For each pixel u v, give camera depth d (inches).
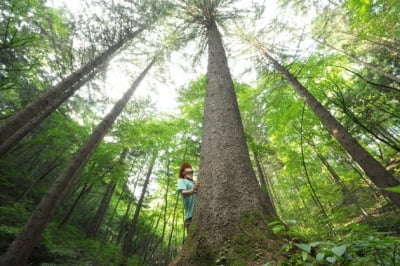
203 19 382.0
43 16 370.0
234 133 138.6
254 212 93.1
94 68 350.3
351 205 526.9
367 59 417.7
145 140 502.6
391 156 684.1
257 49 371.2
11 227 276.1
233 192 102.6
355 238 56.7
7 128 191.8
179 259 88.0
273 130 400.8
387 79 406.6
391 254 58.1
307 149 498.9
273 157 667.4
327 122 281.1
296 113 364.2
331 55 331.0
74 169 259.3
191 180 141.4
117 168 495.8
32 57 410.3
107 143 482.9
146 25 413.4
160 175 615.8
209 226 92.2
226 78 200.8
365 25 305.0
